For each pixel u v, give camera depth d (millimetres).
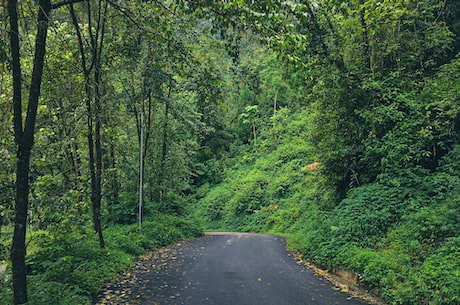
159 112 20906
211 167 41781
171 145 21422
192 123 20172
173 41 8125
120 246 12172
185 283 8164
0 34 6137
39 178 7402
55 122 11617
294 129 39875
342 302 6676
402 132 11125
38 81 6184
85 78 10773
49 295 6570
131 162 19688
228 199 34469
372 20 12531
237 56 7172
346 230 10383
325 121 14219
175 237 17172
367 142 12336
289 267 10086
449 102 9891
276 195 30609
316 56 13523
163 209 20906
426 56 12859
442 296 5949
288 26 6105
